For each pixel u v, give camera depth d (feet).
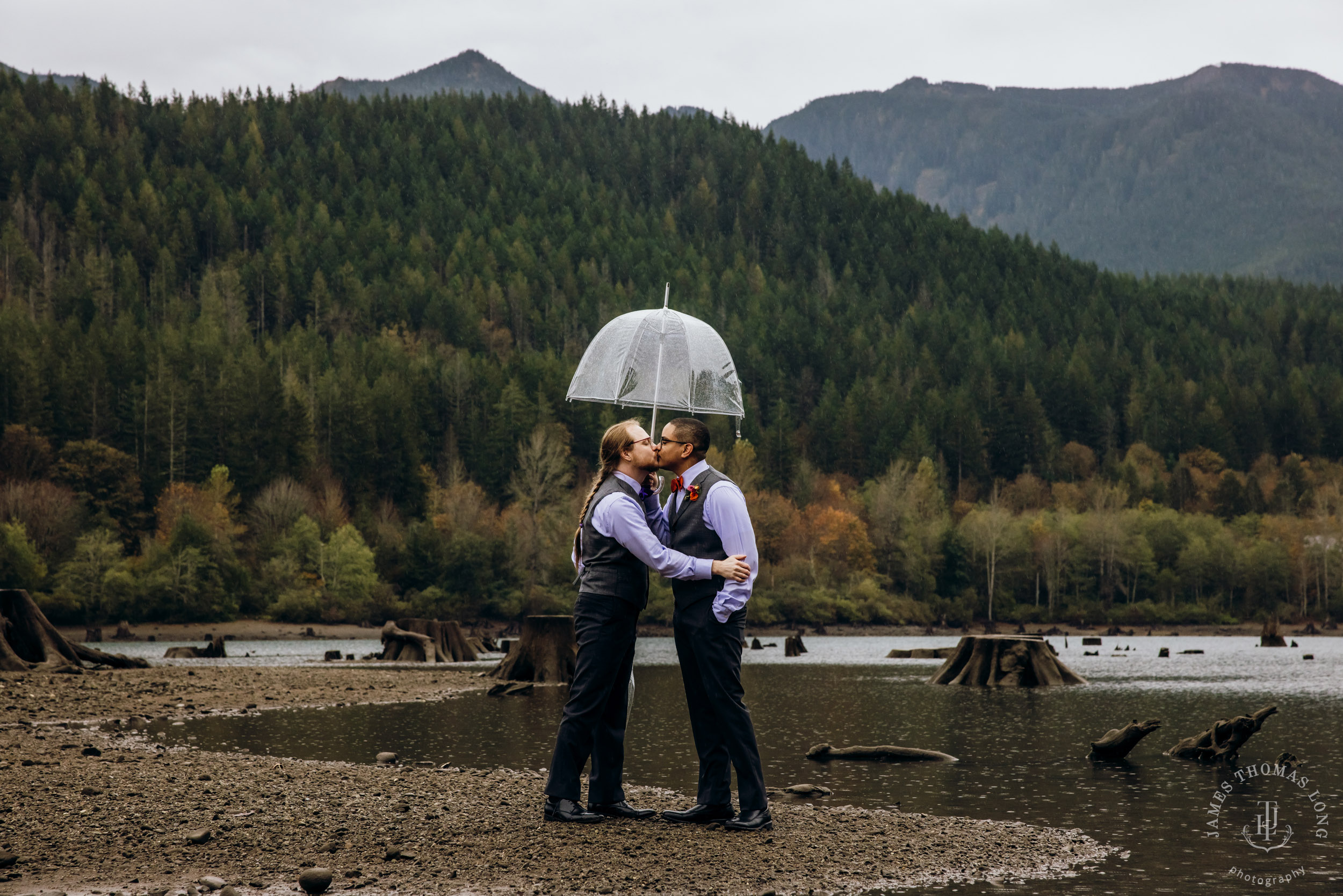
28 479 374.02
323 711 57.77
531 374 549.95
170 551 336.29
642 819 27.27
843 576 433.48
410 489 461.37
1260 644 236.02
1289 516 525.34
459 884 21.76
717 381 29.94
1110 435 648.38
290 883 21.85
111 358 459.32
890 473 501.56
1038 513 508.53
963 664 89.30
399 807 28.12
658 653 182.70
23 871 22.58
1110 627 443.32
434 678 83.10
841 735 49.60
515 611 371.76
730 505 26.63
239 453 428.97
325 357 559.79
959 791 33.96
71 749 38.37
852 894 21.49
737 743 26.45
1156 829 27.91
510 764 37.76
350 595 357.00
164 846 24.48
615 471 27.66
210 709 56.65
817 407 613.52
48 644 77.25
